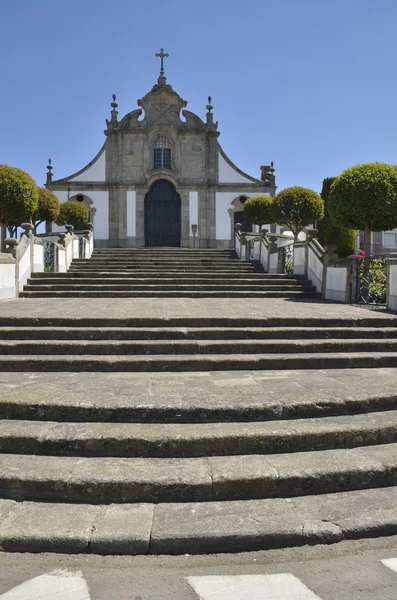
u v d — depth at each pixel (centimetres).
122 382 511
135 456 379
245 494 342
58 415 423
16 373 558
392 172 1127
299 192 1750
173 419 420
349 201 1128
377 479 358
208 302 1038
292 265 1459
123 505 331
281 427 406
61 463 363
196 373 564
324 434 396
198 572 275
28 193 1402
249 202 2169
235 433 389
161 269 1533
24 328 668
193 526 304
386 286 917
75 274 1341
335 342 653
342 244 1861
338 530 303
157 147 2603
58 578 268
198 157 2595
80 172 2559
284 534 297
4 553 289
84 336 659
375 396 460
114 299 1107
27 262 1250
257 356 606
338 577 271
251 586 262
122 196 2555
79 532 296
